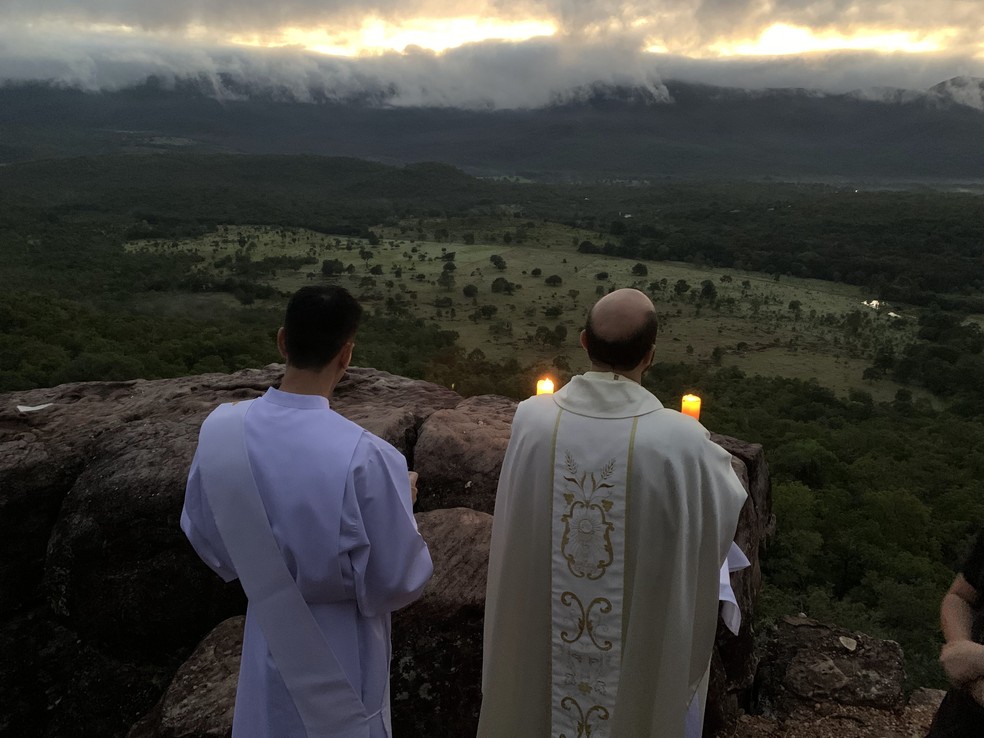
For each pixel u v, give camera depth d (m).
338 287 1.74
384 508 1.61
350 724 1.63
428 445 3.52
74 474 3.22
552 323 126.94
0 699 2.88
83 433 3.49
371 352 75.38
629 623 1.79
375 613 1.67
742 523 3.21
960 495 35.00
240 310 117.50
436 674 2.52
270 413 1.65
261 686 1.62
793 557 14.89
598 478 1.77
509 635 1.96
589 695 1.85
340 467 1.57
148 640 2.92
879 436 50.66
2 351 37.72
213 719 2.29
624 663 1.81
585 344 1.90
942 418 68.31
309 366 1.67
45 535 3.13
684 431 1.75
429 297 147.38
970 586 1.74
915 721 3.03
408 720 2.51
